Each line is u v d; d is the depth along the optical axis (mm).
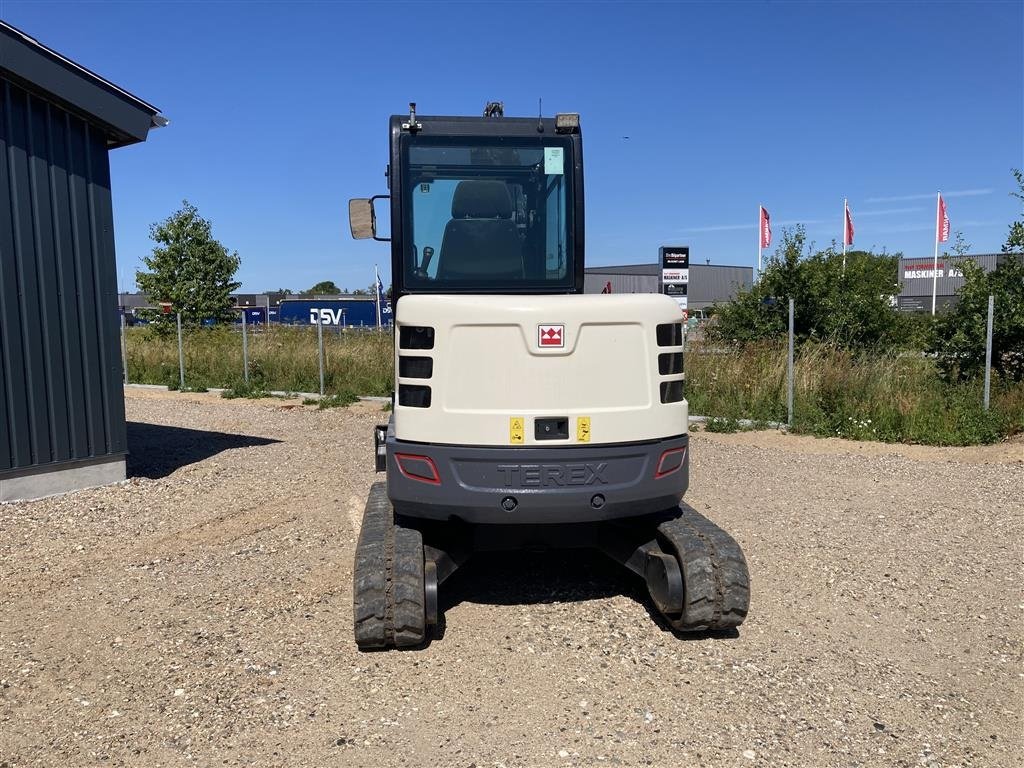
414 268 4906
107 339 7902
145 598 4996
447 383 4129
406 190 4891
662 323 4285
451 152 4918
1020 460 8805
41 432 7387
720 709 3588
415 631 4062
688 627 4203
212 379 17078
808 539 6105
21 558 5785
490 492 4098
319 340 15320
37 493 7406
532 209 4969
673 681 3857
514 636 4402
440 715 3551
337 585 5188
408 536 4402
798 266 15945
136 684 3871
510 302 4105
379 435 5949
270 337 18766
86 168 7684
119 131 7836
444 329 4117
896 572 5375
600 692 3752
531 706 3625
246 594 5043
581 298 4234
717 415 11539
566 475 4113
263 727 3461
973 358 11227
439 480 4137
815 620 4594
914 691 3758
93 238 7762
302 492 7691
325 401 13977
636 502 4219
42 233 7332
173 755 3262
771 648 4227
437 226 4914
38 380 7352
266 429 11625
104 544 6109
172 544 6102
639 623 4578
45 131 7332
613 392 4176
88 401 7750
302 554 5828
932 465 8727
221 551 5918
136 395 16047
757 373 12094
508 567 5562
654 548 4582
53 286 7438
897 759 3199
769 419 11258
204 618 4668
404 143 4891
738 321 16828
